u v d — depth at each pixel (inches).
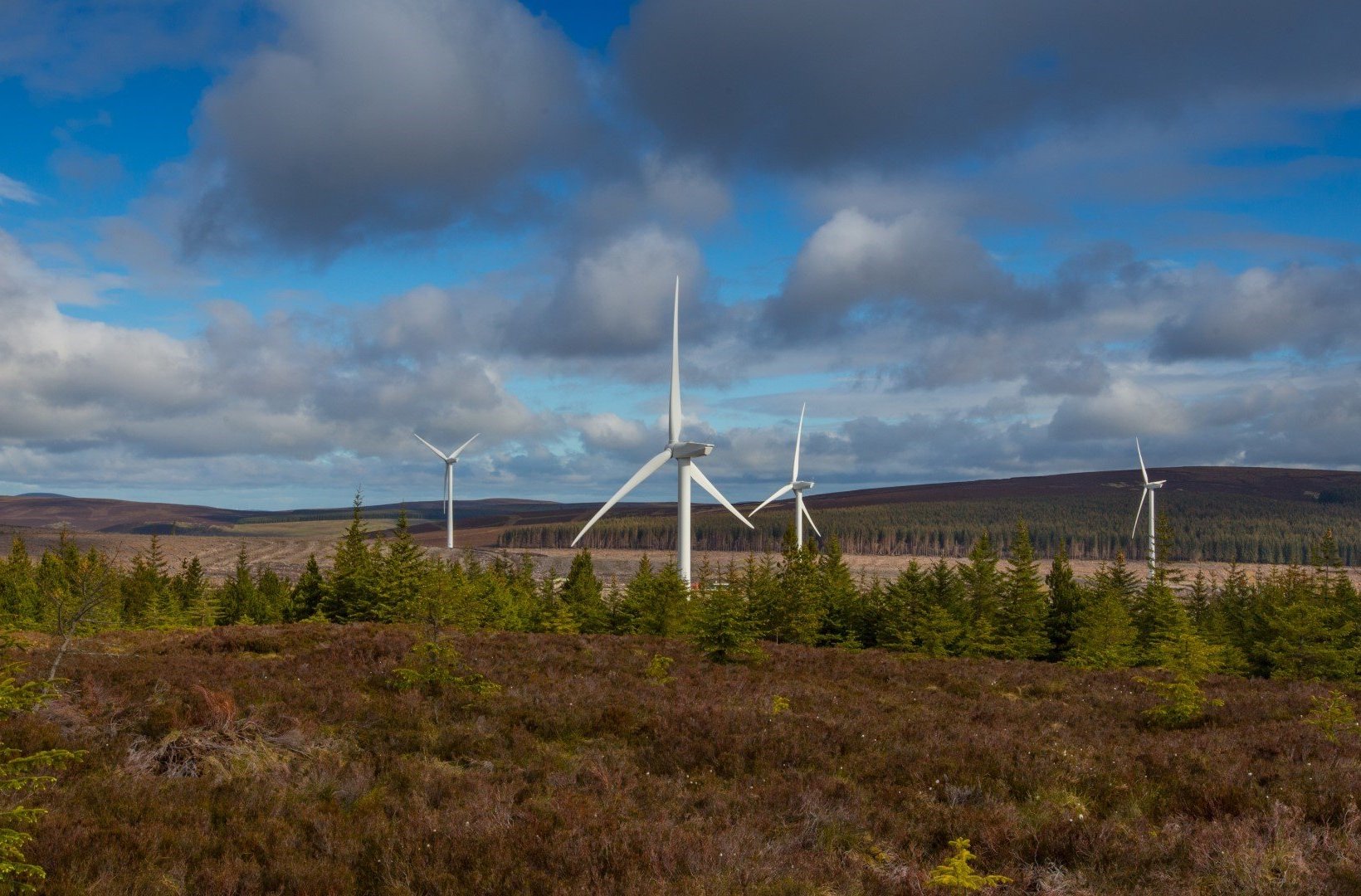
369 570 2340.1
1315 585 2031.3
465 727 624.7
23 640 971.3
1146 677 1019.3
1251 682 1109.1
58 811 402.9
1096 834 415.5
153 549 3075.8
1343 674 1530.5
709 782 525.0
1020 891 365.1
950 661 1245.1
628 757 579.8
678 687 834.8
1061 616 2226.9
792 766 560.7
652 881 354.6
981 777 529.7
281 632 1111.6
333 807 446.6
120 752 506.3
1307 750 604.4
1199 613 2385.6
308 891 347.6
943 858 400.8
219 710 576.7
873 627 2186.3
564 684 800.9
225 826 411.8
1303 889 347.9
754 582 2018.9
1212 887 363.6
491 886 351.3
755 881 364.2
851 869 383.6
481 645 1041.5
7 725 518.3
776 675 1001.5
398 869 367.2
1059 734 683.4
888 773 549.0
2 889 317.1
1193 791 492.4
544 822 419.8
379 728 613.6
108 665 753.6
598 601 2452.0
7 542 5979.3
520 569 3159.5
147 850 373.4
